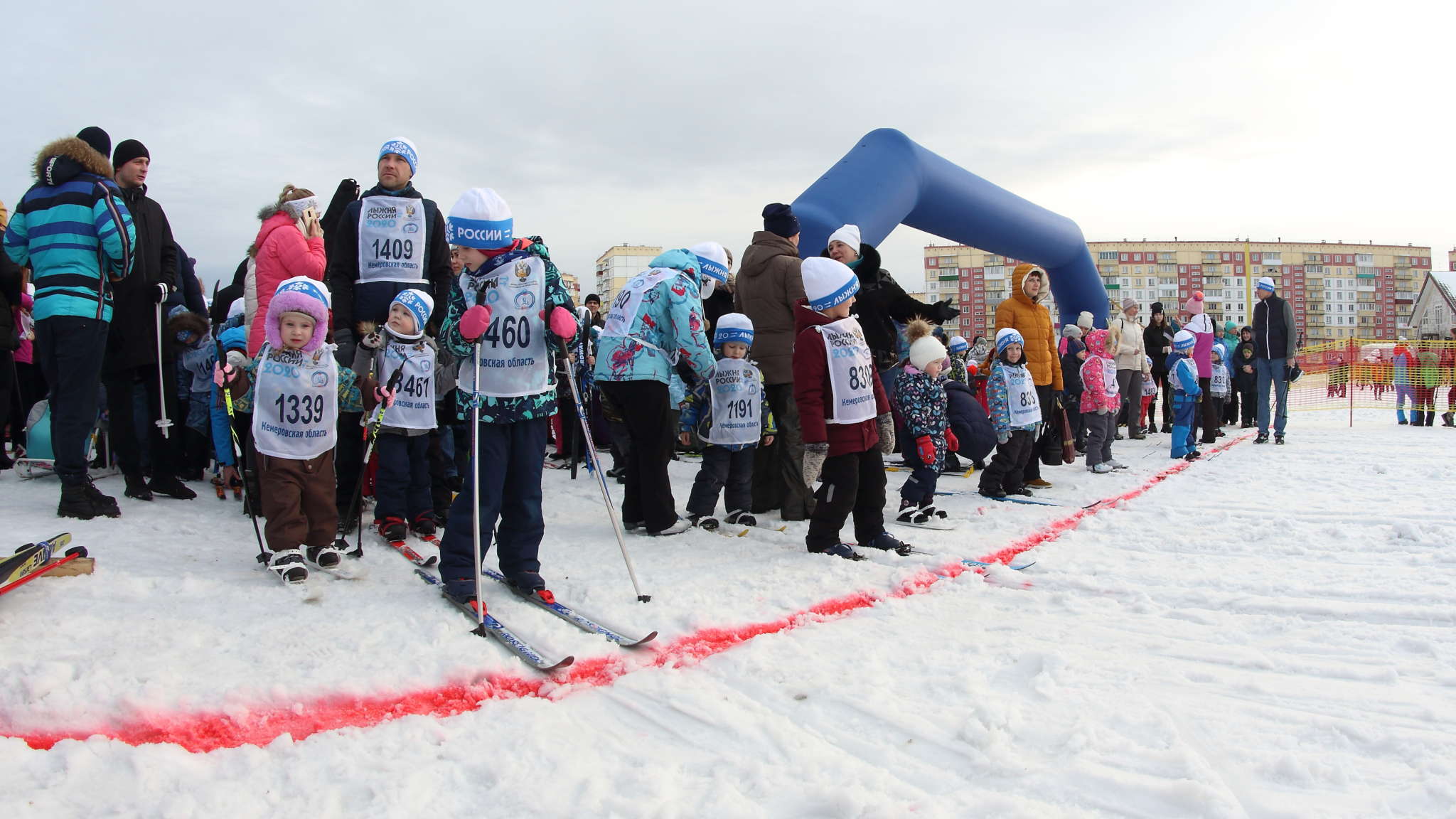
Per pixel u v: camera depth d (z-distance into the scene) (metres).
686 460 8.39
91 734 2.15
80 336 4.31
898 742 2.22
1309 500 6.01
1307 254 93.00
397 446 4.42
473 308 3.23
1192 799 1.88
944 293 86.81
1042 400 7.36
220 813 1.85
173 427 5.31
